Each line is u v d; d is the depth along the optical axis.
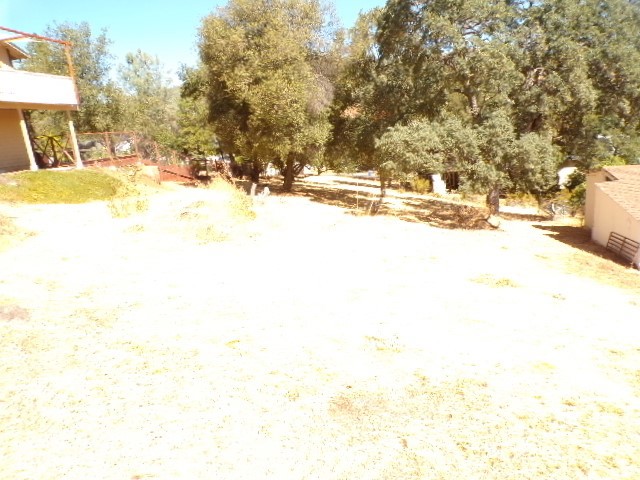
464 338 6.72
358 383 5.14
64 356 5.27
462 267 11.32
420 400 4.85
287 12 20.08
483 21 18.75
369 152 22.61
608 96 19.92
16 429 3.90
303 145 20.20
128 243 10.55
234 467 3.62
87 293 7.34
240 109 20.75
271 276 9.18
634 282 11.28
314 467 3.68
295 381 5.10
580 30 18.83
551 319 7.87
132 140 25.27
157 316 6.69
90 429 3.98
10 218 11.08
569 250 14.55
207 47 19.36
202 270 9.14
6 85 14.14
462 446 4.07
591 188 18.14
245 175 32.41
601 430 4.44
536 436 4.28
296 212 18.05
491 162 17.03
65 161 20.44
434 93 20.36
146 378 4.93
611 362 6.19
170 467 3.57
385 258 11.70
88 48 22.70
